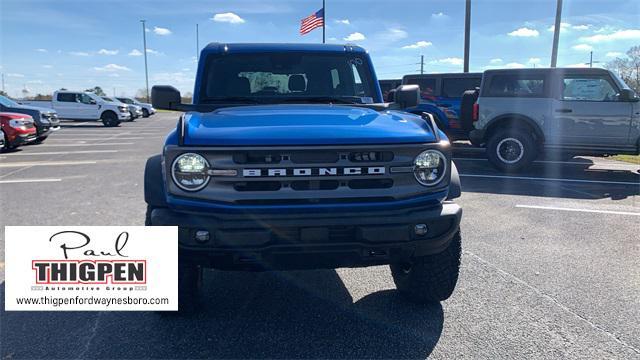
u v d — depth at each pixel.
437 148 3.24
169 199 3.08
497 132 10.80
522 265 4.83
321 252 3.08
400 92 4.53
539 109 10.50
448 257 3.65
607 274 4.60
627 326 3.57
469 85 13.83
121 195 8.13
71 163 12.16
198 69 4.65
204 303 4.02
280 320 3.72
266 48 4.72
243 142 3.02
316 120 3.42
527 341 3.36
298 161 3.04
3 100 17.23
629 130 10.01
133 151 14.99
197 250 3.02
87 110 29.86
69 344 3.34
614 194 8.38
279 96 4.59
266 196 3.04
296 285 4.41
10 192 8.38
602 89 10.16
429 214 3.19
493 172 10.85
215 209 3.03
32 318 3.71
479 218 6.67
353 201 3.12
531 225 6.32
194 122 3.34
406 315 3.79
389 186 3.17
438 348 3.29
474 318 3.71
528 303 3.96
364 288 4.33
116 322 3.66
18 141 14.80
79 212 6.91
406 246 3.15
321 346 3.33
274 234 3.02
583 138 10.31
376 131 3.21
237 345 3.34
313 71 4.70
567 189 8.84
